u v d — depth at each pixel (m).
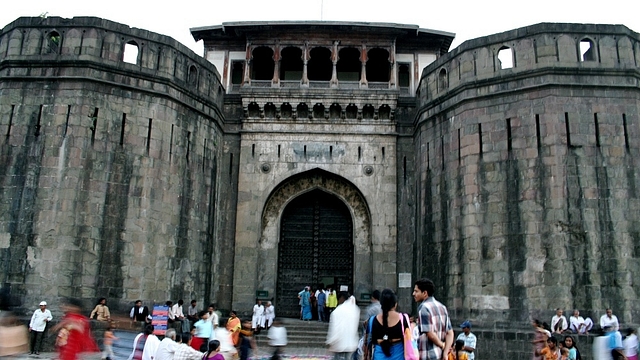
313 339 19.86
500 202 18.42
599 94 18.27
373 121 24.34
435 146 21.27
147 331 11.00
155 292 18.91
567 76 18.42
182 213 20.50
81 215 18.03
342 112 24.23
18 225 17.75
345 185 24.33
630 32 18.95
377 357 6.98
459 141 19.88
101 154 18.73
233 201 23.75
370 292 23.11
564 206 17.39
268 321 20.66
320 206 24.86
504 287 17.73
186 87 21.25
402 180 23.72
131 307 18.17
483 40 19.86
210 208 22.27
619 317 16.44
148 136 19.75
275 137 24.30
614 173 17.62
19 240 17.62
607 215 17.28
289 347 19.30
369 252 23.59
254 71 27.98
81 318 9.63
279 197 24.34
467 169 19.31
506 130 18.83
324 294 22.55
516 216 18.02
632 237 17.12
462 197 19.33
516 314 17.34
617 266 16.84
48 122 18.58
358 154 24.06
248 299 22.69
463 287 18.61
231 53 26.73
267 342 19.83
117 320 17.17
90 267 17.78
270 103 24.33
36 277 17.31
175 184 20.34
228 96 24.72
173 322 18.67
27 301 17.11
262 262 23.58
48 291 17.20
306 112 24.42
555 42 18.73
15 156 18.36
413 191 23.47
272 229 23.95
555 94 18.28
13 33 19.47
